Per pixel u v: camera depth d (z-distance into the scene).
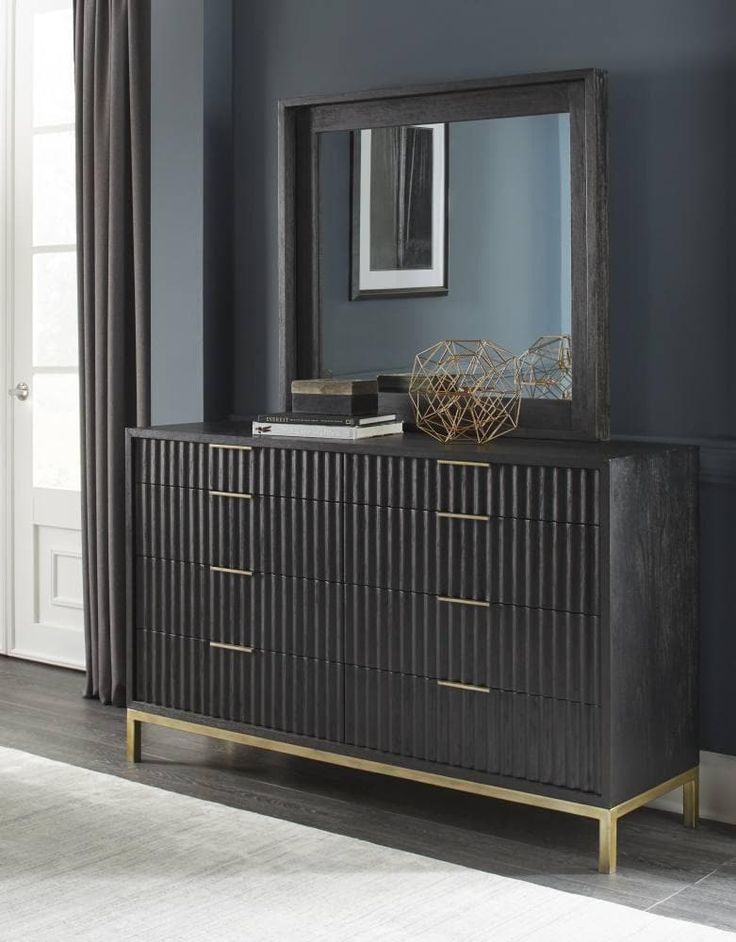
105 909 2.58
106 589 4.05
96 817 3.06
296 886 2.70
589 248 3.15
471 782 2.95
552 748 2.83
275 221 3.82
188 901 2.62
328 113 3.59
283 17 3.76
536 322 3.26
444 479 2.94
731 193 3.04
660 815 3.15
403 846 2.93
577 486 2.76
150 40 3.89
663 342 3.15
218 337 3.88
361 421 3.16
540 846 2.94
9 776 3.34
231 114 3.88
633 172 3.17
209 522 3.32
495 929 2.50
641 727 2.86
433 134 3.41
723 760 3.11
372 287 3.54
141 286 3.96
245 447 3.24
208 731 3.36
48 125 4.38
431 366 3.44
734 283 3.04
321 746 3.17
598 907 2.60
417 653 3.01
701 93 3.07
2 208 4.50
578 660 2.79
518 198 3.27
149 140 3.95
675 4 3.10
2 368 4.54
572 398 3.21
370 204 3.53
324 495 3.12
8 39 4.45
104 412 4.07
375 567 3.05
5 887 2.68
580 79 3.14
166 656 3.43
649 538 2.86
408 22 3.52
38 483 4.49
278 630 3.22
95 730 3.78
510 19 3.35
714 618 3.12
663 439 3.16
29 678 4.34
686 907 2.62
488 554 2.88
